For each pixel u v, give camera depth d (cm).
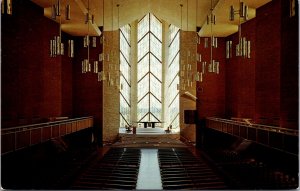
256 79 1452
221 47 2192
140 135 2438
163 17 2509
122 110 3022
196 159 1648
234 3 1448
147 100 3169
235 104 2008
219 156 1688
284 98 1098
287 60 1080
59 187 1043
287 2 1080
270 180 1054
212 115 2164
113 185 1098
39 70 1445
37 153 1388
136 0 2022
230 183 1097
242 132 1366
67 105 2108
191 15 2005
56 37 916
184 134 2425
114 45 2388
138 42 3150
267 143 1109
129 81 3112
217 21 1792
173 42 2980
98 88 2175
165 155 1783
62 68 2053
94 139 2159
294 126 1034
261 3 1394
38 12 1436
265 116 1373
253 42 1734
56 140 1609
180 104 2467
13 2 1171
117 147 2108
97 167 1427
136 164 1512
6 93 1134
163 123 3123
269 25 1358
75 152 1753
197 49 2184
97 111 2177
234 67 2036
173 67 2978
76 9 1570
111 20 2117
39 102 1443
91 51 2194
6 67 1134
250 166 1302
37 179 1134
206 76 2177
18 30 1220
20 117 1262
